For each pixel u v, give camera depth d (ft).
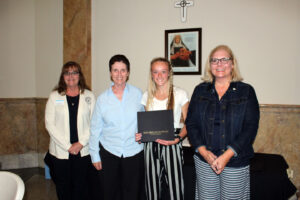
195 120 5.23
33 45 11.64
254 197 6.70
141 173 6.02
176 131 5.73
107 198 5.90
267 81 8.64
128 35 10.28
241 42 8.80
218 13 9.00
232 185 4.66
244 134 4.56
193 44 9.39
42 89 11.65
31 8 11.51
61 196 6.84
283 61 8.41
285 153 8.63
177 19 9.56
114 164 5.83
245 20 8.70
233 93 4.79
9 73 11.74
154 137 5.55
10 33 11.61
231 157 4.62
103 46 10.67
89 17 10.58
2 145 11.78
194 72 9.45
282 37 8.35
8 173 3.81
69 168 6.83
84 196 7.18
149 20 9.96
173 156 5.68
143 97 6.11
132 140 5.84
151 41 9.98
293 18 8.20
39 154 12.08
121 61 5.62
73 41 10.64
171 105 5.70
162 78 5.58
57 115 6.72
